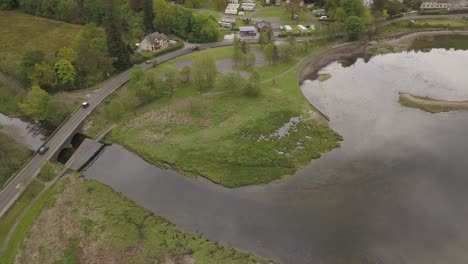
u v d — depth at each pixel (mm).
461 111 100750
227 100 107438
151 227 70812
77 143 95625
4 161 83250
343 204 75438
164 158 87812
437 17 157125
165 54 132500
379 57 133250
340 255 65688
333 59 132125
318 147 90375
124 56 120562
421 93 110375
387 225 70938
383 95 110625
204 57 110062
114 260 64688
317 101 108375
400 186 78938
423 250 66125
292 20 158500
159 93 109375
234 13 165250
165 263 64188
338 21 146875
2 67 118688
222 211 74750
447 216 72125
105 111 100938
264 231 70250
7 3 166000
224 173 83250
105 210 74312
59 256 65250
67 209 74500
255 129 95562
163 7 141500
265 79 118062
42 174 81000
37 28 150000
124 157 89500
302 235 69312
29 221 71938
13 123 102562
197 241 68312
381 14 147750
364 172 82875
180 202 77000
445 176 80750
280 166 85062
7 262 64500
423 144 90000
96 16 150500
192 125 97938
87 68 114250
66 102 105312
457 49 136250
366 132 95062
